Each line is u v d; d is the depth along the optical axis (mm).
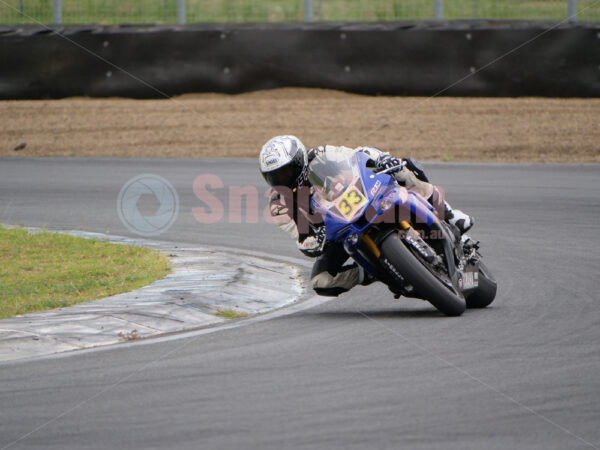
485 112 69250
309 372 19172
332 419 16062
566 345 21062
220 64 73750
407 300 27641
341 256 25391
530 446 14695
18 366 20297
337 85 72875
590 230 38688
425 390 17688
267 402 17125
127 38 74188
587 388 17656
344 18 82250
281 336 22734
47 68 74875
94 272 31016
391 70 71438
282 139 23406
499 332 22547
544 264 32094
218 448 14789
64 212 45594
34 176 57969
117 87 74938
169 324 24172
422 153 62500
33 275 31078
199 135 68688
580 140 63625
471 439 15008
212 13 88875
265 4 92000
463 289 24922
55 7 78875
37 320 24203
